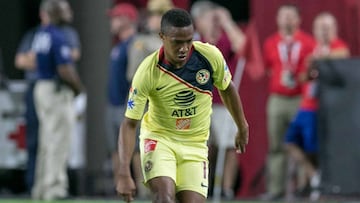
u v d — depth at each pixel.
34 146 36.28
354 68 32.25
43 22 36.16
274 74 35.19
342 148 32.59
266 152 37.69
